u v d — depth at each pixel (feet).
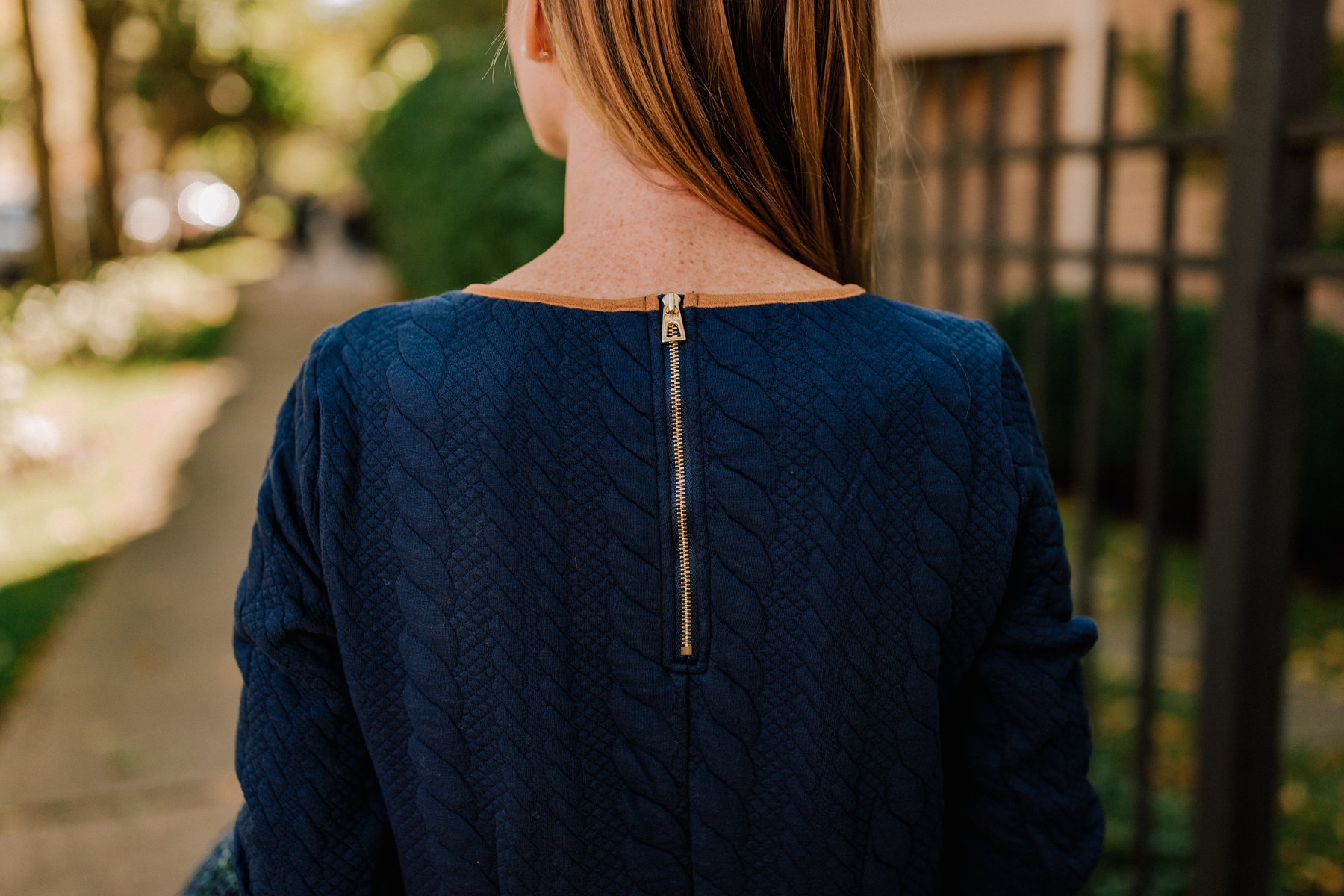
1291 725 12.26
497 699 2.64
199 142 103.24
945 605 2.77
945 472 2.73
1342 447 16.03
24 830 10.17
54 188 42.60
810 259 3.02
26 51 41.75
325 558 2.68
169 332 40.40
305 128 117.39
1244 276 6.01
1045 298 8.04
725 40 2.74
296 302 55.98
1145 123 23.86
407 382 2.66
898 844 2.82
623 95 2.73
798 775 2.68
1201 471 17.67
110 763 11.35
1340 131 5.49
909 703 2.77
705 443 2.65
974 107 25.63
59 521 19.54
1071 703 2.98
